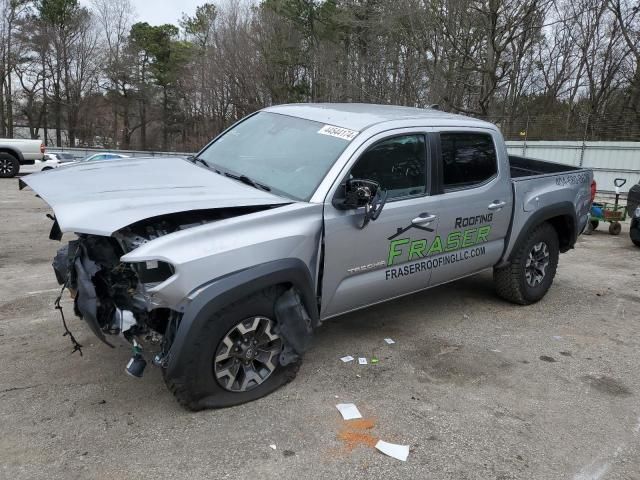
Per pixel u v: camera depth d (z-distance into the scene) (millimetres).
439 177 4332
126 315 3039
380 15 25062
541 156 22922
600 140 21781
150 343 3152
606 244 9586
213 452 2908
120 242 3146
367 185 3531
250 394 3387
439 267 4480
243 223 3174
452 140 4484
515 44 29938
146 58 56469
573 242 5875
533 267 5492
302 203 3496
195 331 2977
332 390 3615
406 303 5473
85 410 3250
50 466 2744
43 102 51844
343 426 3205
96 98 54625
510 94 33875
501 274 5391
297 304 3430
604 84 33312
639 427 3371
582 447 3137
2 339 4223
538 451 3078
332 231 3580
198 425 3137
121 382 3594
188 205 3094
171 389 3127
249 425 3164
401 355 4215
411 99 24703
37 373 3684
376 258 3928
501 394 3691
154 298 2922
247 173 3986
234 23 41125
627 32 30172
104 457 2830
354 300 3930
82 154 36531
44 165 22406
